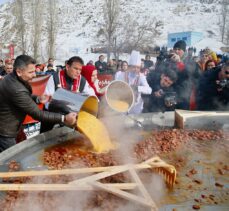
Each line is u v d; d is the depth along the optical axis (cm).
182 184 245
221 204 217
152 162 255
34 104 326
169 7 6347
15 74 328
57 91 343
